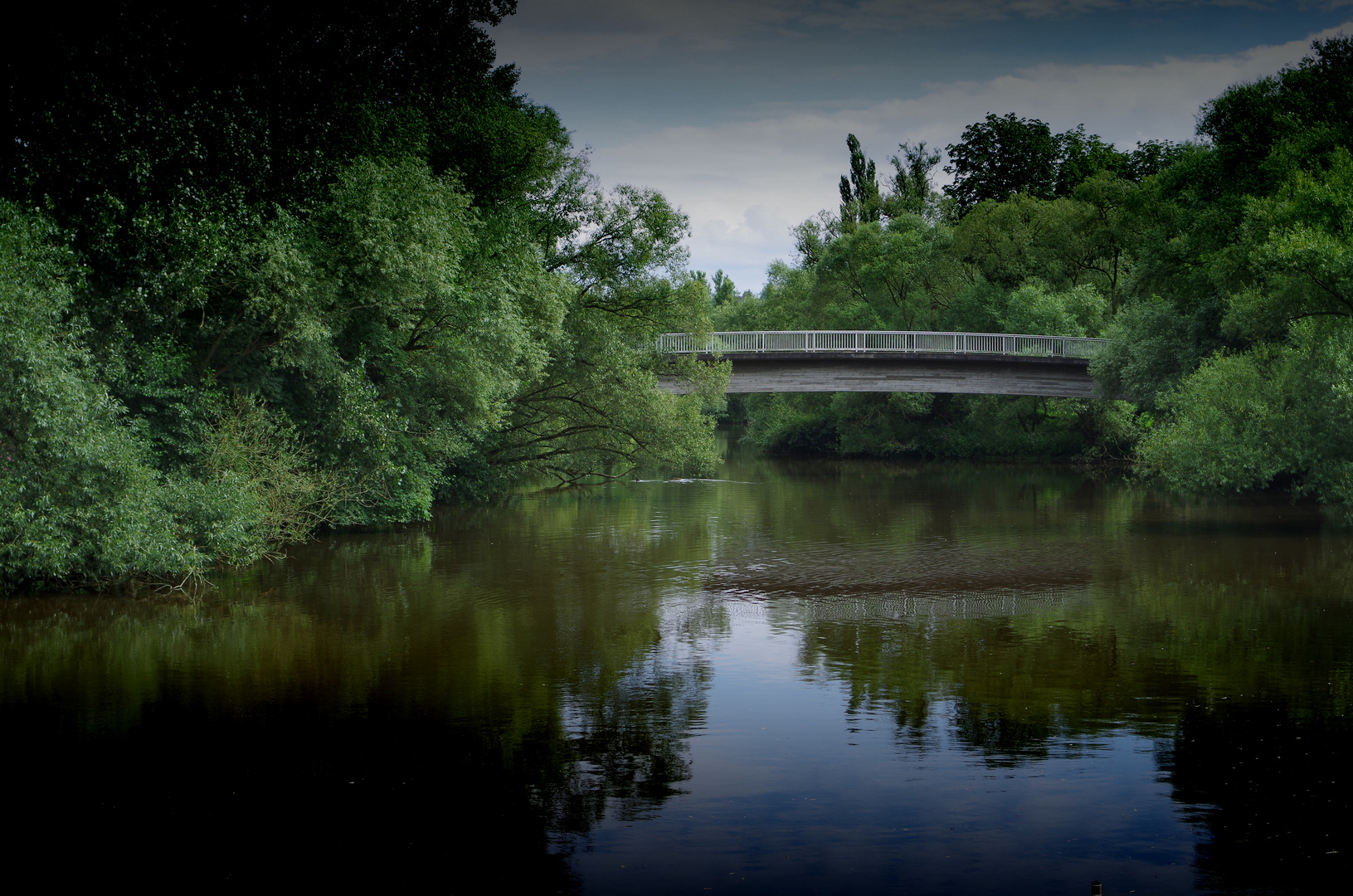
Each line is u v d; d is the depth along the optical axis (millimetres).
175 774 9609
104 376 18922
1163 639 15273
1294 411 28969
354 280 22656
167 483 19234
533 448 36750
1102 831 8453
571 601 18281
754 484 44062
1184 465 30047
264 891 7422
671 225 33531
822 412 64750
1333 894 7371
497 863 7910
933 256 62094
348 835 8352
